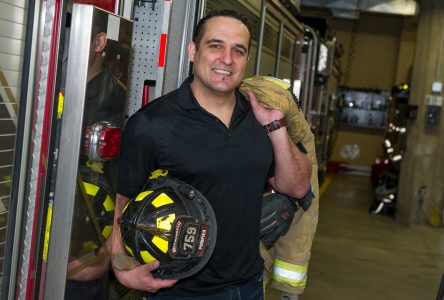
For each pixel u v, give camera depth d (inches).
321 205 414.3
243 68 83.7
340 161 652.7
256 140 86.4
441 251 298.8
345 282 230.2
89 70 73.7
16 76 70.2
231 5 135.9
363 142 652.1
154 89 111.2
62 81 75.4
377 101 645.3
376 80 651.5
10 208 72.1
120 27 79.8
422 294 223.9
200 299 86.0
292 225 106.0
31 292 74.6
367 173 641.6
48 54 72.3
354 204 431.2
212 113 84.4
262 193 88.8
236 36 81.7
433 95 351.3
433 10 348.5
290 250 105.7
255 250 89.3
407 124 362.3
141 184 84.0
